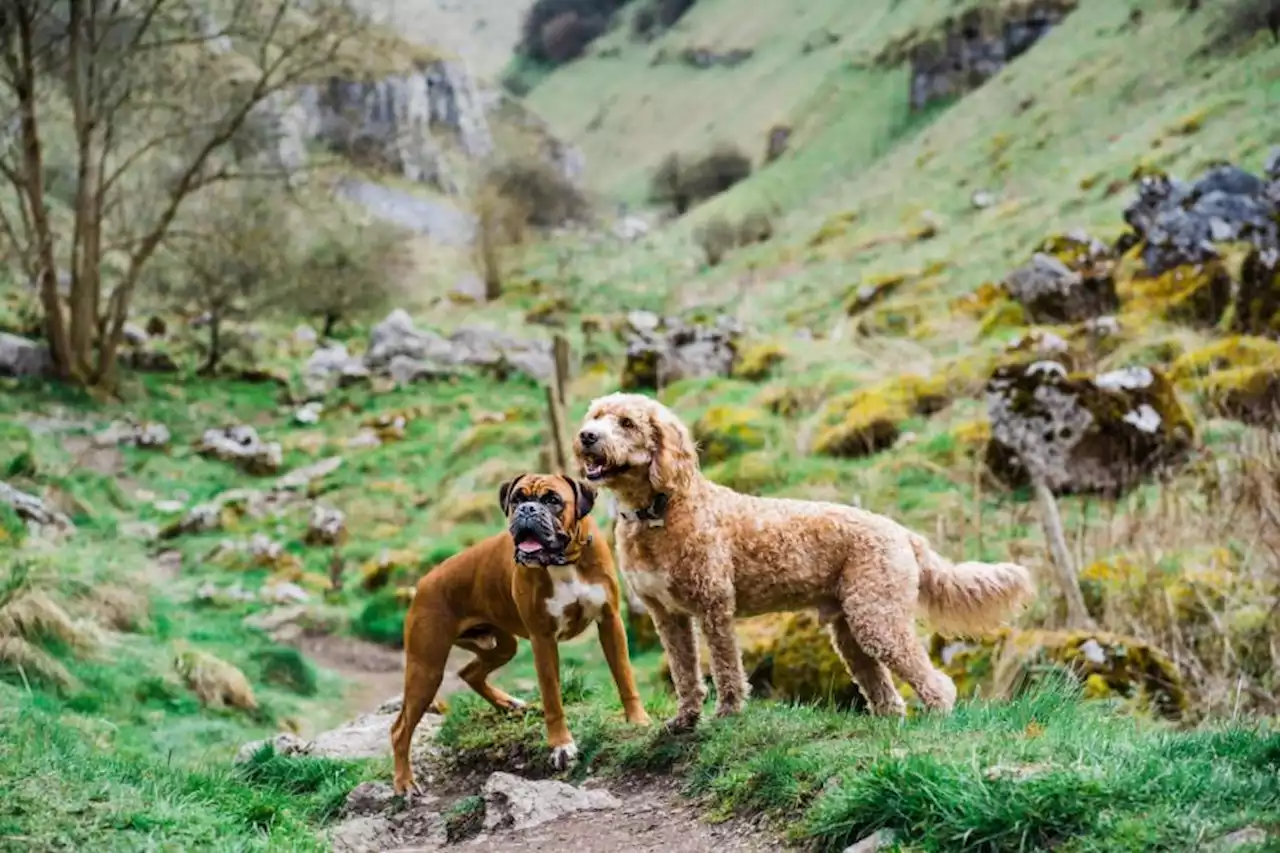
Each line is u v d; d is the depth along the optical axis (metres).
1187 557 11.55
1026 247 32.50
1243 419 15.81
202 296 39.81
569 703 8.05
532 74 119.75
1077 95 51.44
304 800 7.37
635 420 6.43
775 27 101.81
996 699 7.22
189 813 6.01
